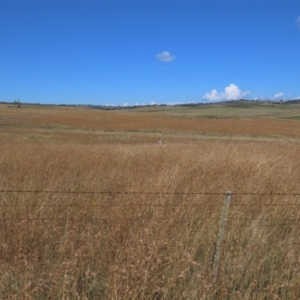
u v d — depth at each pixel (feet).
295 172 24.25
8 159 30.27
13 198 17.43
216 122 245.65
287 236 14.03
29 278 10.66
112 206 15.46
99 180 22.20
